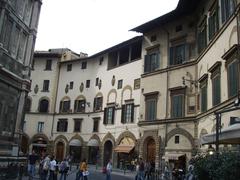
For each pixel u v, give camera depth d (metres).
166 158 36.50
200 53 33.97
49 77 65.12
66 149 59.19
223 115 25.33
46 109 63.91
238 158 11.20
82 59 60.94
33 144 62.56
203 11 33.91
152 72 41.19
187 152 34.50
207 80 31.12
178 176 30.88
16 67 33.28
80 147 57.31
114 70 52.75
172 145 36.41
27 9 35.72
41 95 64.62
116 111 50.16
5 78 30.73
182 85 36.66
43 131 62.94
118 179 33.41
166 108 38.09
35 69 66.12
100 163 51.38
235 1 24.09
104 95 54.09
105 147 51.62
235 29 23.94
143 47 43.97
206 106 31.14
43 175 25.67
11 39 32.25
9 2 31.38
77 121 58.91
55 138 61.47
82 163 26.25
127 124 46.81
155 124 39.19
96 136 53.97
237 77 22.88
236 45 22.88
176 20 39.50
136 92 46.41
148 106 40.81
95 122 55.28
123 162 46.31
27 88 34.81
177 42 38.78
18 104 33.62
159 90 39.56
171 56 39.09
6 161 25.42
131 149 44.00
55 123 62.59
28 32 35.78
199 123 33.50
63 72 64.56
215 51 28.95
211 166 11.89
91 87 58.16
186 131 35.25
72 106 60.78
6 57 31.23
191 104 35.28
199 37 35.22
